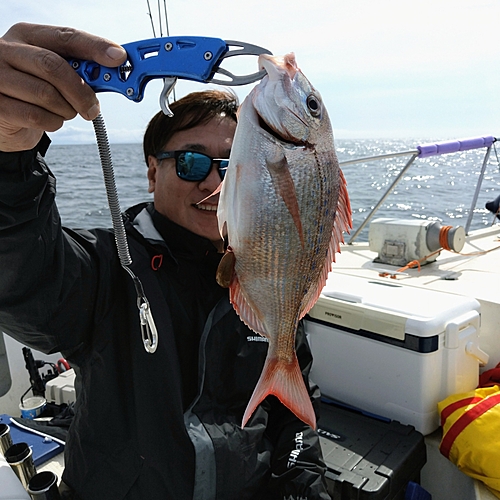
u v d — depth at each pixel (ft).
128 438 5.03
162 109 3.15
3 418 8.38
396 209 34.42
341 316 8.04
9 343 9.73
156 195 6.03
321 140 3.88
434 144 12.55
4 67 2.88
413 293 8.28
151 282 5.41
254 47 3.04
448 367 7.29
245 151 3.71
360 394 7.97
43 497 4.75
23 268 3.88
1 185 3.47
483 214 30.91
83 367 5.20
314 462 5.75
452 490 7.07
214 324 5.65
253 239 3.75
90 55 3.05
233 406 5.63
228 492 5.20
